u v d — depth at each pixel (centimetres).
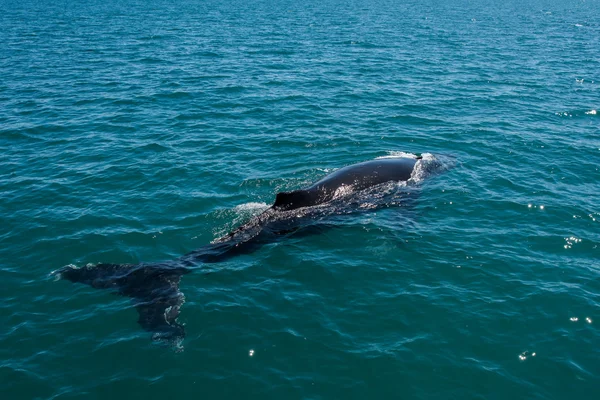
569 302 1228
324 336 1130
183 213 1625
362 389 1002
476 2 11419
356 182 1697
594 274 1334
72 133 2356
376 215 1588
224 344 1108
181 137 2294
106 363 1060
